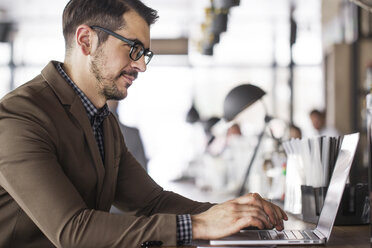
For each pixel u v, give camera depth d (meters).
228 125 4.86
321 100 9.49
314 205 1.61
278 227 1.32
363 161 5.21
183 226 1.17
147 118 9.80
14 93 1.33
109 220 1.17
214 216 1.20
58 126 1.34
